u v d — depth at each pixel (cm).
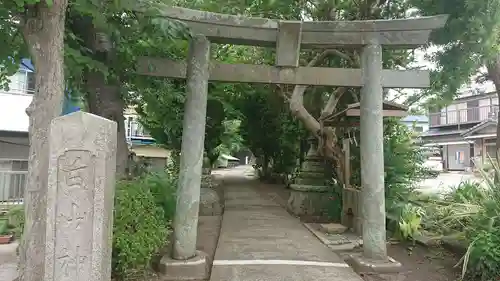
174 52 704
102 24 479
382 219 558
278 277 495
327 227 791
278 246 659
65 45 455
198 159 545
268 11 952
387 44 573
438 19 557
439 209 711
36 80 385
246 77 573
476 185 677
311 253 616
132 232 456
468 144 3017
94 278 313
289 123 1499
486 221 517
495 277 474
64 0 393
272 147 1825
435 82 831
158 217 505
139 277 477
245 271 517
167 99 876
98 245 316
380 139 567
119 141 591
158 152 1695
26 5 383
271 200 1286
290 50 567
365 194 566
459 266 550
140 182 540
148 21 494
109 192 328
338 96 964
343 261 577
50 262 311
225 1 822
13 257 618
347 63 1066
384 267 534
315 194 993
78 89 598
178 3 746
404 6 866
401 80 579
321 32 572
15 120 1318
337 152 900
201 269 513
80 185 316
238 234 754
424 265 573
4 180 987
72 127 317
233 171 3150
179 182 542
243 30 562
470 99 3002
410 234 681
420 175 897
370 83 570
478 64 786
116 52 568
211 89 1209
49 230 312
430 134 3269
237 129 1936
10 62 518
